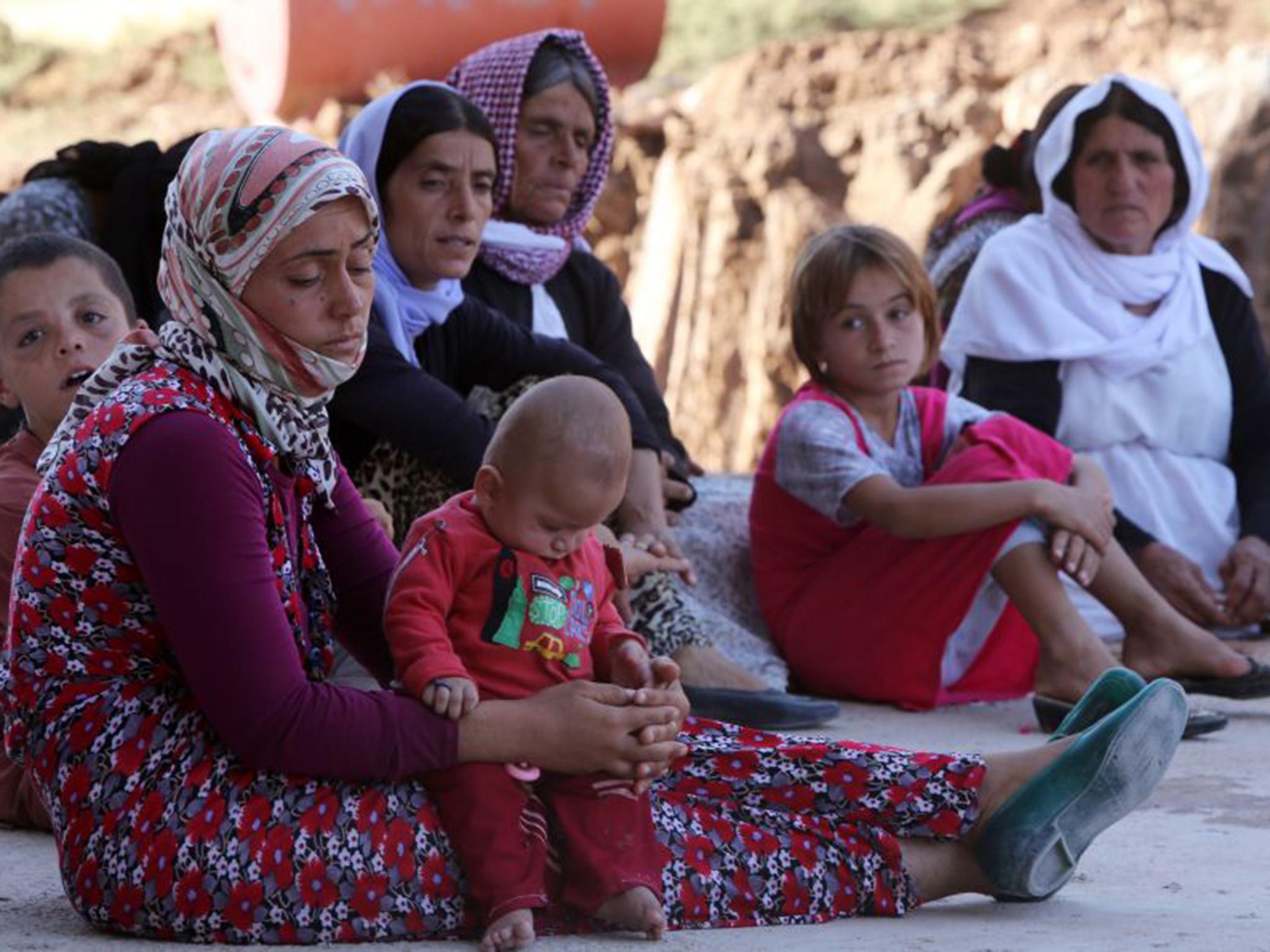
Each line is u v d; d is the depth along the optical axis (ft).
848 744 19.90
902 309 34.60
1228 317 41.83
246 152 18.13
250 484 18.20
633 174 116.37
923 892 19.90
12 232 33.14
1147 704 19.31
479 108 34.17
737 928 19.12
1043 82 108.68
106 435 18.11
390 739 18.08
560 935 18.71
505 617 18.95
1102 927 19.10
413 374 30.63
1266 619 40.63
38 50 139.95
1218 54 106.93
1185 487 40.40
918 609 34.24
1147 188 39.75
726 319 111.96
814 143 112.37
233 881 18.02
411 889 18.28
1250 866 22.71
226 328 18.34
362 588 20.30
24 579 18.62
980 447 33.91
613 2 103.04
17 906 20.39
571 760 18.34
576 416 18.78
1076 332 39.96
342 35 101.91
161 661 18.69
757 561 36.88
